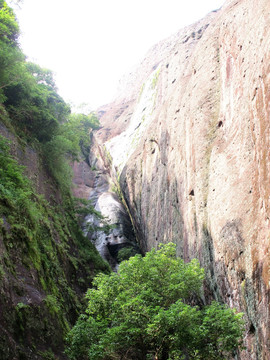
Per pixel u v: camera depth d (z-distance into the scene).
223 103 18.19
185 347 11.96
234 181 14.61
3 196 13.40
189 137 21.36
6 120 19.50
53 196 22.44
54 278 15.48
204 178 18.00
